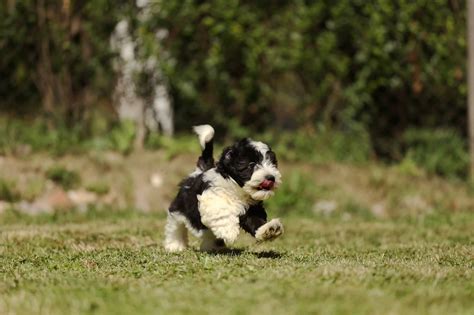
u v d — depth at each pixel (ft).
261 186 24.75
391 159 55.26
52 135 51.01
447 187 52.01
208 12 51.34
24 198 45.98
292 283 20.70
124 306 18.65
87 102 52.42
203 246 28.37
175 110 53.26
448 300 19.11
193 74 51.55
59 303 19.29
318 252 29.78
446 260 27.22
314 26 52.24
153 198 47.93
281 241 34.37
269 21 52.11
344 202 49.24
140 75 51.55
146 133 52.11
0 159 48.67
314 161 52.39
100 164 49.47
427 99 54.95
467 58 52.80
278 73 52.65
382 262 25.66
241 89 52.24
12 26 51.03
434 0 53.16
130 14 50.80
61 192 46.85
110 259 26.48
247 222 25.75
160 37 51.39
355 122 53.42
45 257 27.61
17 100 52.47
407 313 17.79
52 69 52.01
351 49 52.95
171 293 19.83
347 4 51.93
